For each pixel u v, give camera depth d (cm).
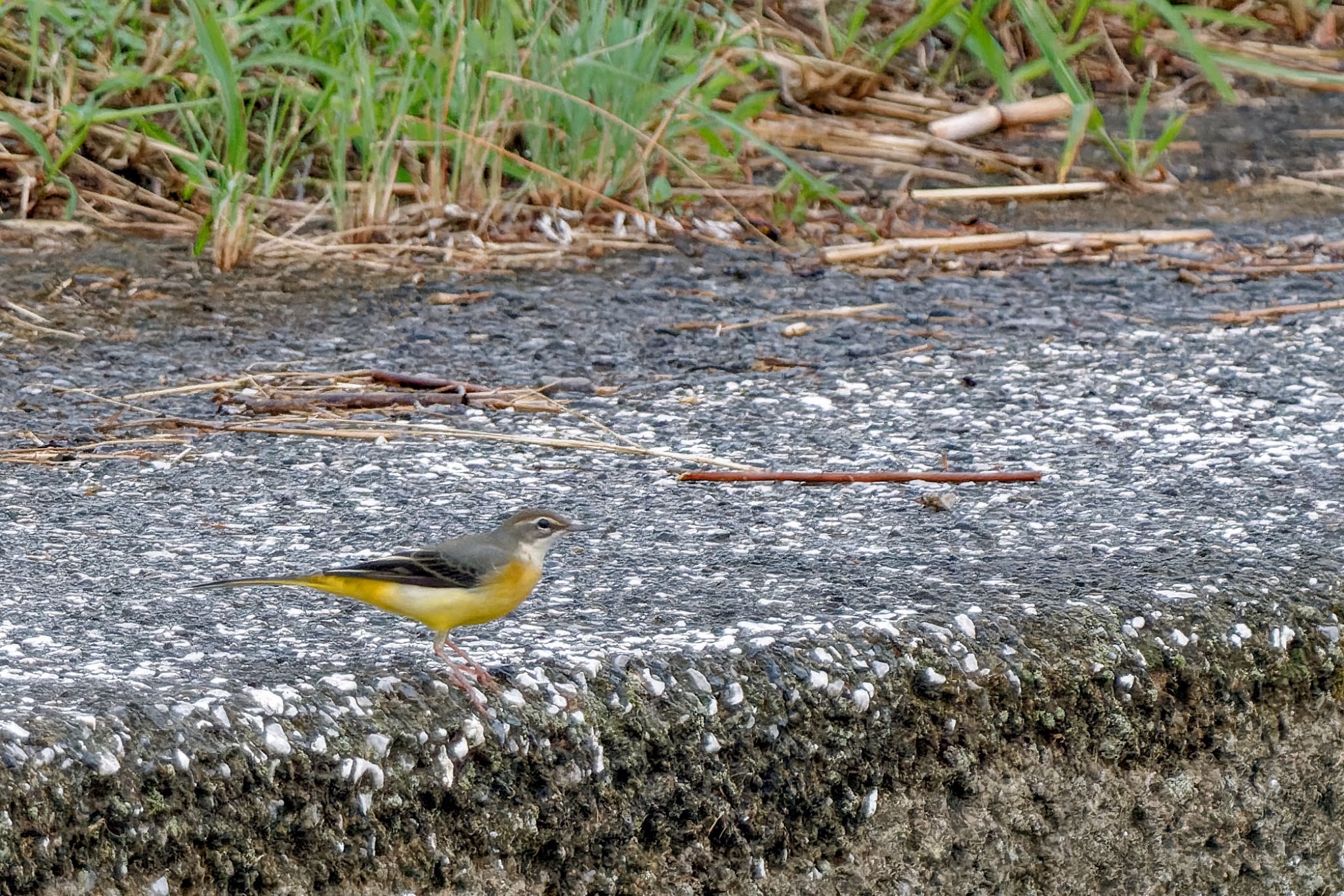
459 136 1708
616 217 1753
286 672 730
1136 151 2003
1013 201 1938
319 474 1085
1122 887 867
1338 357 1399
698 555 946
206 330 1406
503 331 1445
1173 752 871
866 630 818
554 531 766
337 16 1655
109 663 735
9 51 1736
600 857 741
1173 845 876
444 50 1712
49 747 639
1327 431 1212
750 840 770
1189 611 882
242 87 1736
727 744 764
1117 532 999
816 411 1261
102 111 1677
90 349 1342
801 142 2047
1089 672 843
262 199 1633
